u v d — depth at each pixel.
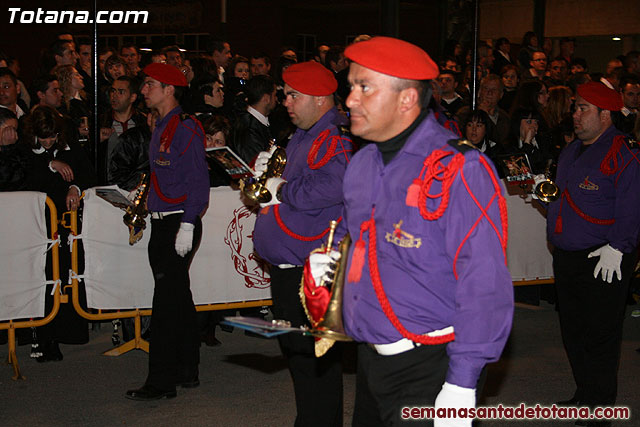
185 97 7.38
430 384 2.82
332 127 4.02
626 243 4.74
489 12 19.62
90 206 6.13
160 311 5.39
